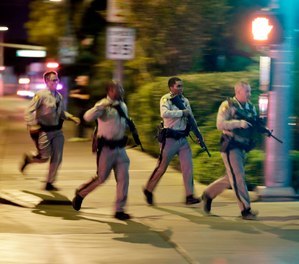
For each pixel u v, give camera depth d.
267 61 19.14
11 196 19.20
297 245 14.52
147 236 15.15
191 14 28.95
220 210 17.89
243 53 30.02
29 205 18.33
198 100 23.67
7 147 32.09
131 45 23.03
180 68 30.08
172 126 17.95
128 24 29.91
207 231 15.67
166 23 29.25
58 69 45.31
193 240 14.83
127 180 16.64
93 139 16.75
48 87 19.84
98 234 15.28
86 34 42.78
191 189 18.27
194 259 13.34
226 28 29.69
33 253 13.63
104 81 37.59
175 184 21.67
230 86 23.97
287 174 19.48
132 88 33.22
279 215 17.42
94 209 17.94
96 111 16.17
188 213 17.59
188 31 29.33
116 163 16.59
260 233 15.53
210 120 23.14
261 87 19.31
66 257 13.38
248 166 20.33
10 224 16.17
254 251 14.00
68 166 25.42
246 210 16.73
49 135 19.88
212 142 21.84
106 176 16.66
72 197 19.12
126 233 15.39
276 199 19.25
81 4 42.66
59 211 17.72
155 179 18.31
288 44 19.16
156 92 27.14
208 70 30.48
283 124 19.25
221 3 28.86
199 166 21.78
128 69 32.94
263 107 19.34
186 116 17.83
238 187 16.66
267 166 19.44
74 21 43.00
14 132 40.28
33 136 20.03
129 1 29.14
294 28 21.36
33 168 24.50
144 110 28.48
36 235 15.11
